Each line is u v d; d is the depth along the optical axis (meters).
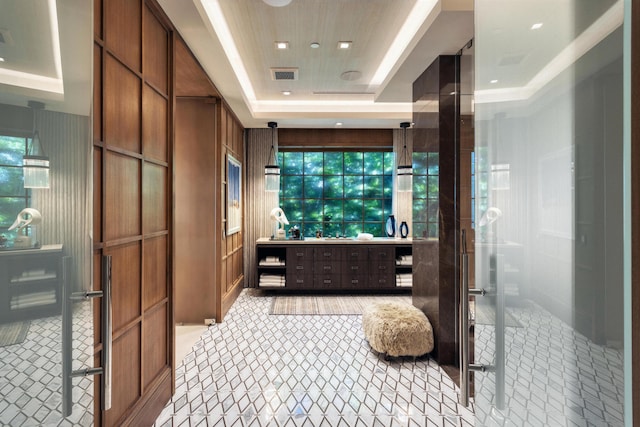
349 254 5.16
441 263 2.85
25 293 0.64
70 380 0.81
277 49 3.22
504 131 0.77
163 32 2.30
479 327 0.94
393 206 5.79
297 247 5.16
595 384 0.49
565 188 0.56
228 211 4.30
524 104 0.68
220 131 3.92
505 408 0.78
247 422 2.09
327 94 4.58
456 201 2.80
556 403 0.59
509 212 0.75
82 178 0.85
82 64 0.85
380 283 5.16
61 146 0.76
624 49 0.41
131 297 1.86
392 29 2.85
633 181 0.40
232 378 2.63
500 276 0.81
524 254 0.69
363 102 4.97
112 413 1.68
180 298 3.91
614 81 0.45
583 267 0.52
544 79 0.61
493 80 0.83
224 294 4.18
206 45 2.67
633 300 0.40
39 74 0.68
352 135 5.72
